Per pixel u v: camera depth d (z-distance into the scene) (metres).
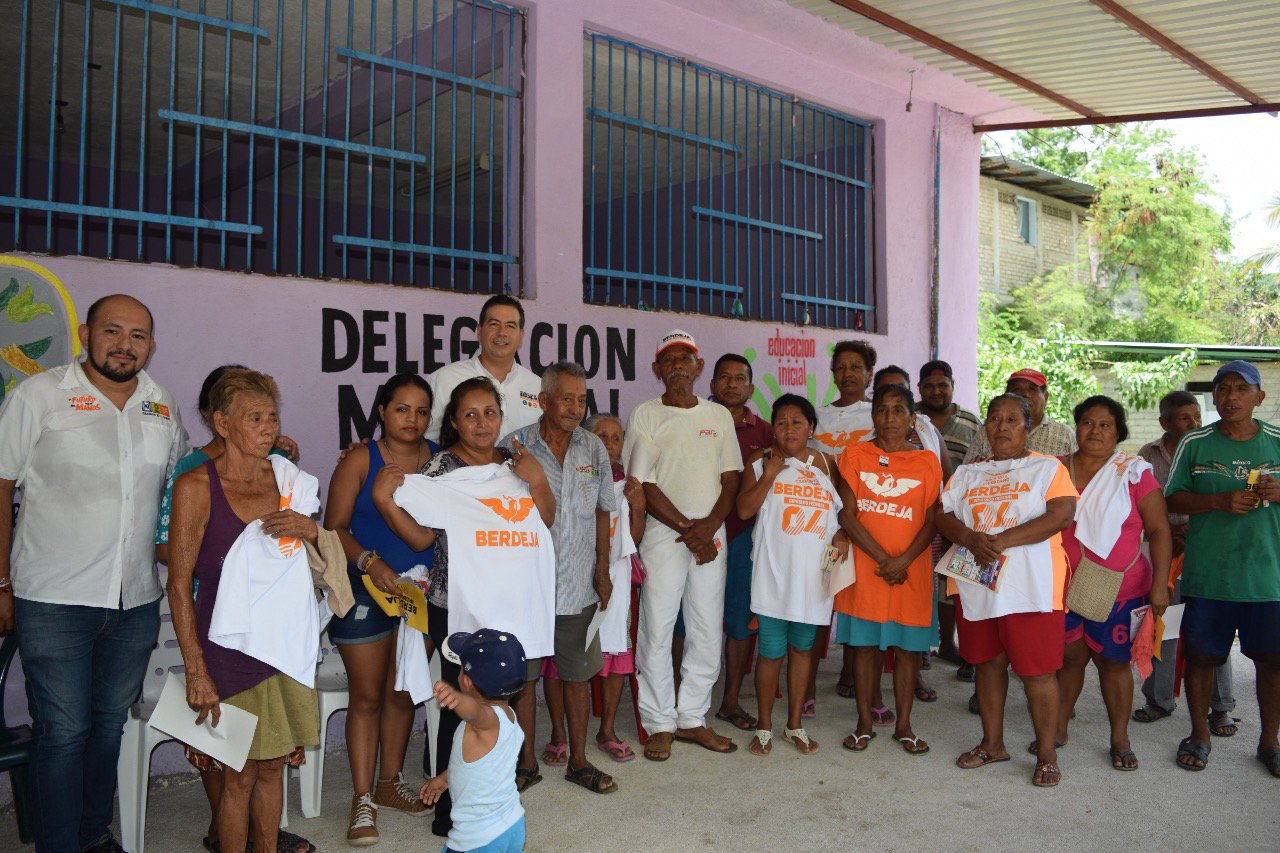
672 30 5.77
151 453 3.23
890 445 4.46
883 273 7.15
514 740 2.73
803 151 6.67
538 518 3.53
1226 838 3.56
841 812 3.76
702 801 3.85
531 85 5.21
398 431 3.56
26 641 3.04
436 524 3.37
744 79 6.26
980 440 5.02
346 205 4.57
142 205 4.00
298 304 4.39
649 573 4.34
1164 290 20.19
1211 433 4.39
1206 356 14.51
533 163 5.21
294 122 7.48
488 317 4.07
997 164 15.02
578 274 5.39
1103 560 4.18
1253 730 4.84
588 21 5.41
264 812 3.10
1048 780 4.04
